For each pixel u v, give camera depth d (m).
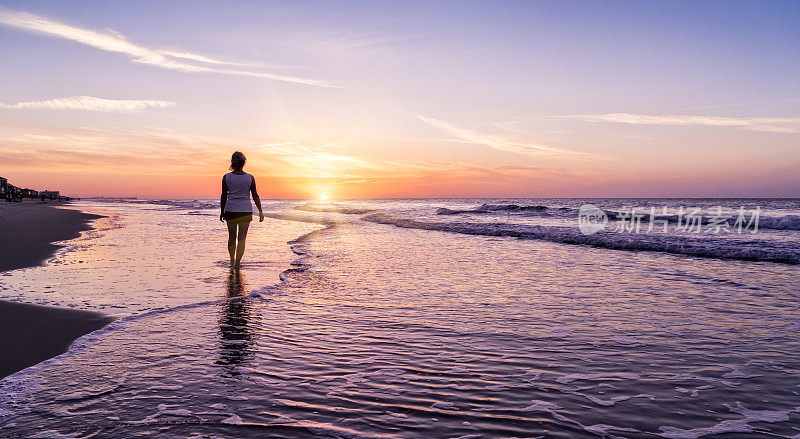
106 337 3.78
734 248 10.58
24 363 3.19
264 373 3.01
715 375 3.01
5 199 66.81
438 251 10.95
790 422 2.34
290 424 2.30
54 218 23.88
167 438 2.13
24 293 5.51
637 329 4.14
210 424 2.29
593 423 2.32
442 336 3.91
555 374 3.03
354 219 27.39
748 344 3.69
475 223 21.83
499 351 3.51
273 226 20.91
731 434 2.21
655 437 2.18
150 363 3.18
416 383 2.86
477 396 2.67
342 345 3.64
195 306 5.00
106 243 11.82
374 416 2.40
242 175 7.85
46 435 2.15
